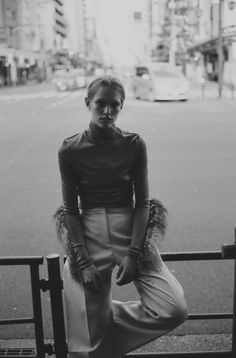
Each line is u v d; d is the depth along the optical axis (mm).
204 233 5891
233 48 41906
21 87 62688
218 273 4742
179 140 13453
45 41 113438
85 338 2523
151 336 2504
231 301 4152
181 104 25516
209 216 6590
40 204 7414
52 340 3623
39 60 92938
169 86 27219
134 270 2375
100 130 2330
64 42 131000
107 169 2383
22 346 3521
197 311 3980
